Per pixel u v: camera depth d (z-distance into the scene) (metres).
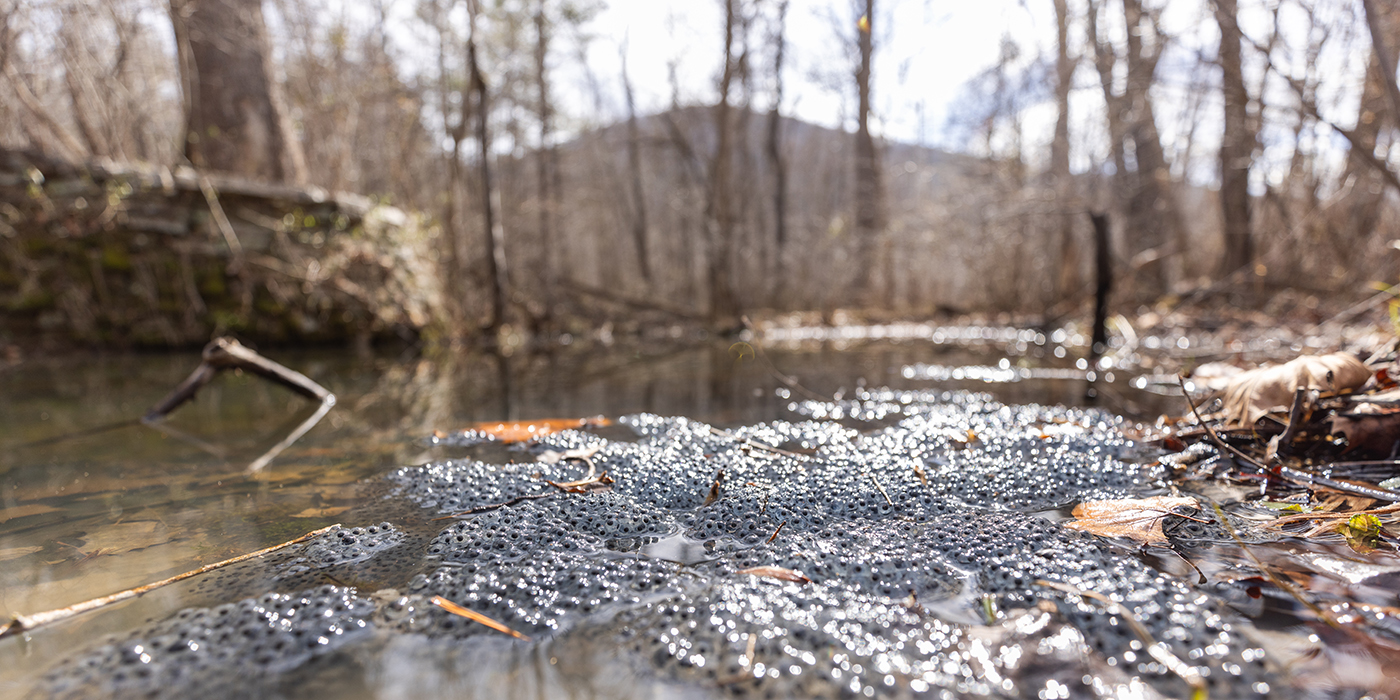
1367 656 0.84
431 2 8.89
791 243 14.07
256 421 2.81
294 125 8.05
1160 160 8.73
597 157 18.50
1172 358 4.24
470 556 1.26
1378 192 5.62
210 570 1.21
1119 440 2.10
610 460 1.93
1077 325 7.12
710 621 0.97
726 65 11.48
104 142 6.69
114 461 2.10
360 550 1.30
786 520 1.41
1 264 5.36
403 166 8.82
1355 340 3.12
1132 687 0.80
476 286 8.54
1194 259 10.01
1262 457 1.74
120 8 6.47
